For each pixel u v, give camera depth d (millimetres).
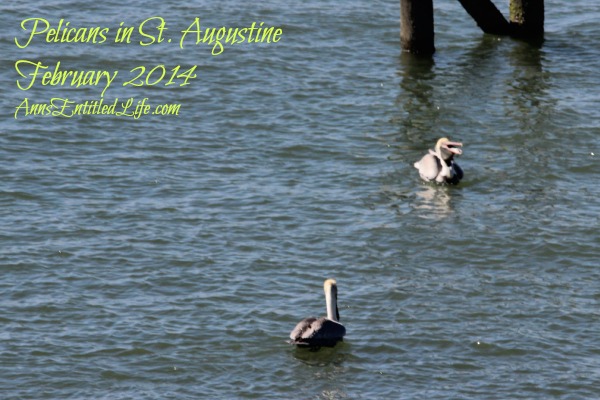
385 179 31641
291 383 22016
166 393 21641
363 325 24109
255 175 31750
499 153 33344
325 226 28734
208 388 21828
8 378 21984
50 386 21797
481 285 25859
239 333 23734
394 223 28922
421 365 22656
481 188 31141
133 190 30609
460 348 23250
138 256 26953
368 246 27703
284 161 32719
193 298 25125
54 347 23062
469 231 28438
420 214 29453
